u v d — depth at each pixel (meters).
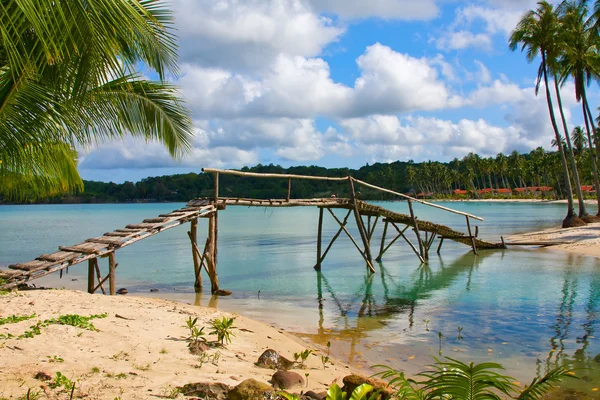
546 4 31.62
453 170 142.00
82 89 5.76
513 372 7.36
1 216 77.56
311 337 9.47
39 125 6.81
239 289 15.23
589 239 25.70
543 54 32.78
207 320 9.21
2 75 6.21
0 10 4.39
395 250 26.81
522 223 45.31
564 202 97.94
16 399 4.23
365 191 137.38
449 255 24.08
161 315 8.97
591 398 6.23
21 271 11.14
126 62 6.05
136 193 116.12
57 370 5.23
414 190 146.88
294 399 3.75
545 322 10.41
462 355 8.22
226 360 6.60
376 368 7.52
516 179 140.50
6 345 5.93
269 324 10.52
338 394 3.44
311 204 18.23
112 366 5.59
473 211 76.88
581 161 89.38
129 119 8.48
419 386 6.61
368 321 10.88
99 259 23.47
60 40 5.00
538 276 16.58
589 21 32.06
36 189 12.55
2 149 6.93
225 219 65.19
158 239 34.44
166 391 4.88
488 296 13.50
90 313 8.32
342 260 22.55
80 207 147.88
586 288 14.16
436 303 12.80
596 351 8.36
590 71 35.06
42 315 7.75
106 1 4.44
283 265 20.91
